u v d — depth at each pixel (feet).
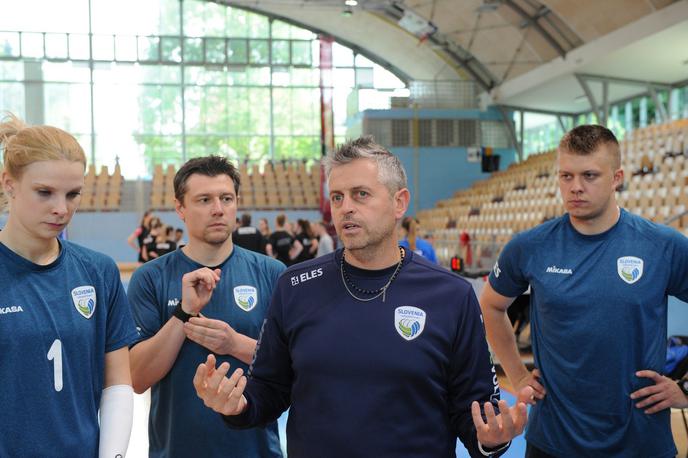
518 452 13.02
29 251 5.08
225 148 67.77
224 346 6.48
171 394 6.84
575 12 45.65
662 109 52.03
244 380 4.95
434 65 67.10
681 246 6.61
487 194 55.06
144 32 65.72
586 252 6.84
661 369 6.63
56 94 63.93
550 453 6.86
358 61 71.10
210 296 6.53
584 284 6.71
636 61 46.98
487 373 5.26
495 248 26.53
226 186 7.13
